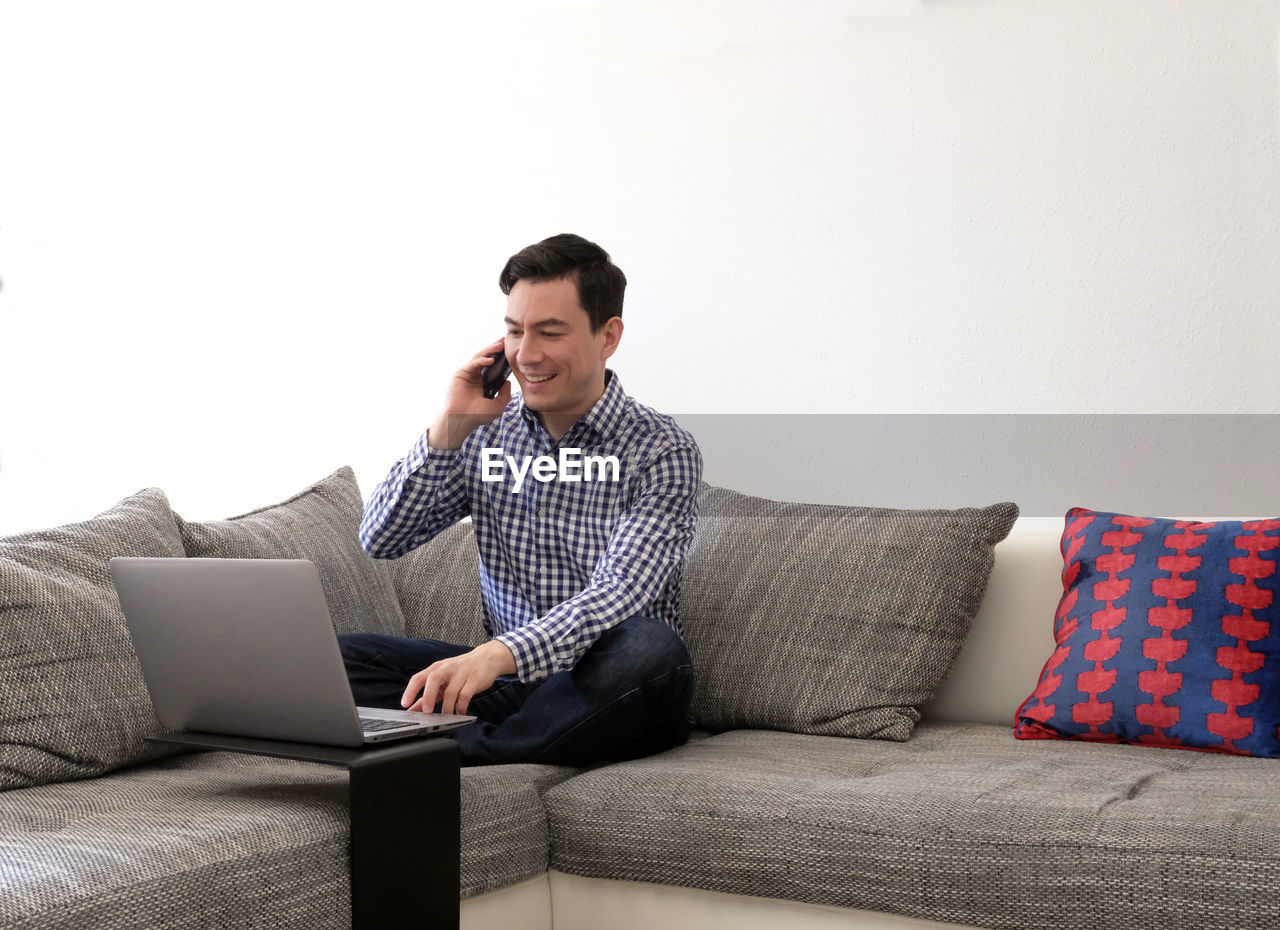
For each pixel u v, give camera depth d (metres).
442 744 1.36
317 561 2.11
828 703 1.89
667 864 1.46
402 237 2.75
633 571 1.79
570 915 1.56
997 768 1.54
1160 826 1.24
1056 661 1.82
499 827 1.47
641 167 2.53
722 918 1.46
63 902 1.03
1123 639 1.75
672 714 1.75
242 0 2.88
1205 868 1.18
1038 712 1.79
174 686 1.45
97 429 2.96
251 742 1.39
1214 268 2.10
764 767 1.59
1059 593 1.95
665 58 2.50
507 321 1.94
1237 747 1.63
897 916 1.35
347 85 2.79
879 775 1.54
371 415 2.77
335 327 2.80
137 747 1.57
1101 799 1.33
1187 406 2.12
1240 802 1.29
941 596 1.92
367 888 1.26
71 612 1.58
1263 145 2.07
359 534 2.18
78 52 2.99
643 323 2.53
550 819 1.56
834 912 1.39
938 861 1.31
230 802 1.34
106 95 2.97
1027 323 2.22
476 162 2.68
